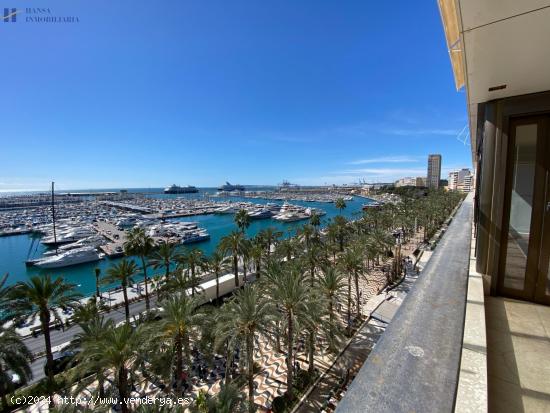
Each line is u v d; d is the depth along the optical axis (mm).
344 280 38531
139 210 120875
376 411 1169
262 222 99000
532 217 3105
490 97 3236
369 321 26672
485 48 2086
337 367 20391
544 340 2504
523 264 3209
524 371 2150
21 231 77375
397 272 39312
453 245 3732
